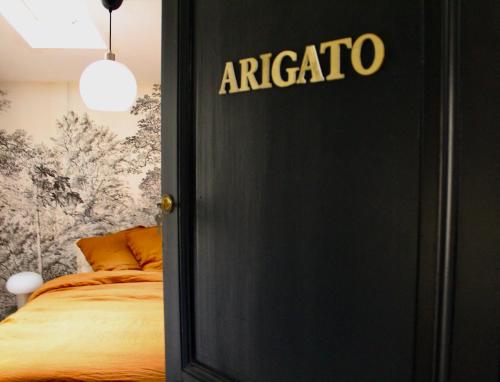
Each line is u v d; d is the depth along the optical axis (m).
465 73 0.65
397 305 0.74
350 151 0.78
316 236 0.83
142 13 1.89
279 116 0.87
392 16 0.72
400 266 0.73
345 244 0.80
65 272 3.24
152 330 1.78
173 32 1.06
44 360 1.47
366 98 0.76
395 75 0.72
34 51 2.41
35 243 3.20
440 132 0.68
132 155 3.27
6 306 3.21
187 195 1.07
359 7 0.75
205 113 1.01
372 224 0.76
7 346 1.60
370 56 0.75
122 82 1.79
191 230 1.08
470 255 0.66
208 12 0.99
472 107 0.65
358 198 0.78
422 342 0.72
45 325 1.83
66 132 3.18
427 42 0.68
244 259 0.96
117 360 1.49
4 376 1.38
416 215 0.71
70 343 1.62
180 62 1.04
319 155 0.82
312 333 0.85
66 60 2.59
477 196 0.65
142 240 3.00
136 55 2.51
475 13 0.64
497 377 0.65
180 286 1.09
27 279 2.88
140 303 2.17
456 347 0.68
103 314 1.99
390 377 0.76
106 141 3.23
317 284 0.84
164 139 1.11
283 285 0.89
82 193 3.23
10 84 3.11
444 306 0.69
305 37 0.83
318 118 0.82
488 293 0.65
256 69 0.90
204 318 1.06
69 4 2.06
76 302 2.20
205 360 1.07
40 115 3.15
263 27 0.89
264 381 0.94
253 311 0.95
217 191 1.00
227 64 0.95
